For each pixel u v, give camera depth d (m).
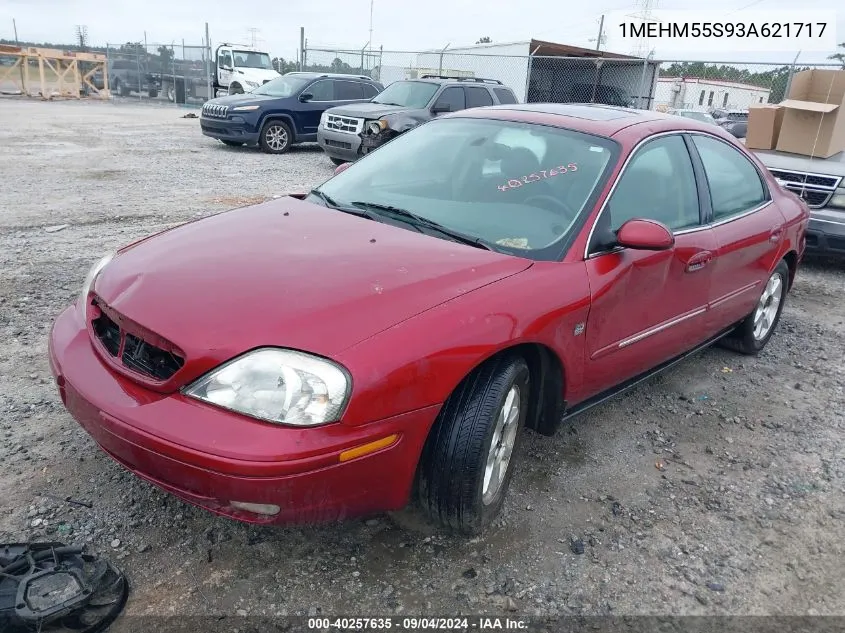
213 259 2.74
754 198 4.52
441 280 2.62
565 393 3.02
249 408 2.17
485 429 2.51
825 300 6.56
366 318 2.35
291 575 2.53
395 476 2.39
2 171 10.09
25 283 5.29
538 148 3.52
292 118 14.39
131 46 30.12
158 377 2.34
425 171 3.64
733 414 4.08
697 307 3.84
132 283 2.64
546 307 2.74
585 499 3.13
